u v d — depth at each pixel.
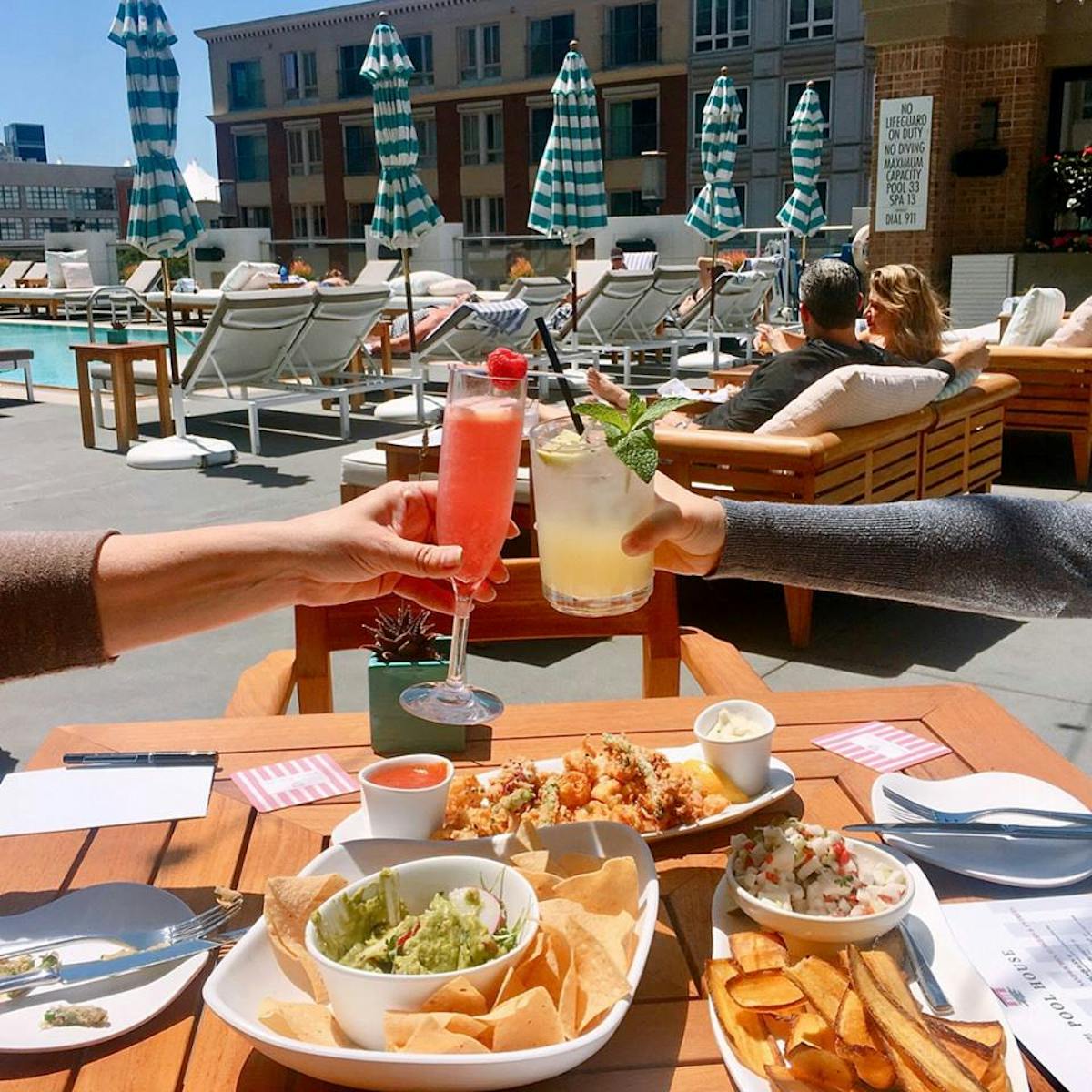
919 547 1.26
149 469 6.71
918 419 4.23
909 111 11.08
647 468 1.14
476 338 9.31
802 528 1.27
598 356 10.38
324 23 34.47
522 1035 0.84
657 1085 0.89
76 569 1.06
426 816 1.23
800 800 1.37
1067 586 1.26
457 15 31.98
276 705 1.88
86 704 3.33
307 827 1.31
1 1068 0.91
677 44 28.67
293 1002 0.94
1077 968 1.01
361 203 35.28
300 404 9.74
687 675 3.45
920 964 0.98
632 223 19.47
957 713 1.62
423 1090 0.84
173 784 1.40
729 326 12.83
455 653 1.30
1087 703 3.22
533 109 31.48
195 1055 0.93
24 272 22.77
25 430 8.24
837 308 4.14
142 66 6.88
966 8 10.79
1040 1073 0.90
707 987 0.95
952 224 11.49
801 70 27.02
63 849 1.26
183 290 17.86
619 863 1.04
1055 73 11.19
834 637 3.82
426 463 4.23
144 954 1.03
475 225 33.38
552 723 1.61
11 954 1.04
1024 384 6.19
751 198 28.34
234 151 37.56
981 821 1.29
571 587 1.21
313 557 1.13
